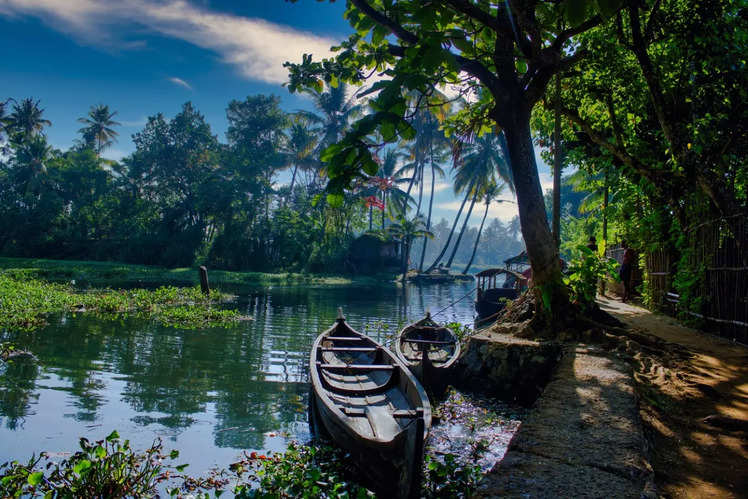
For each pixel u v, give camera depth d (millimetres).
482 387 8078
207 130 53562
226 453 5746
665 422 4648
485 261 146000
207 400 7824
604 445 3494
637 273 15422
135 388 8273
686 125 9258
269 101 54281
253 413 7258
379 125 4109
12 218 51031
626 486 2873
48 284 25047
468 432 6414
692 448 4055
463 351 8711
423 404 5375
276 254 51344
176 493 4574
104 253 50531
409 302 26688
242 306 21562
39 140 53031
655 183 10969
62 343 11625
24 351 10562
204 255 50469
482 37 7172
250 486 4844
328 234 49688
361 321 17562
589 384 5188
